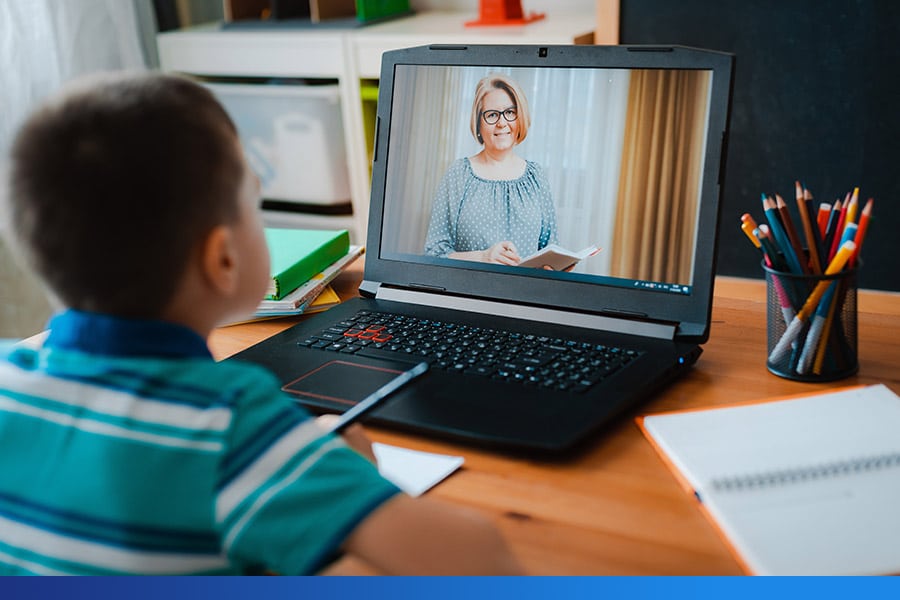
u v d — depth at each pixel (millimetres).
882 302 1094
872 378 906
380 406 875
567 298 1038
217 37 2584
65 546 603
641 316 998
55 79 2383
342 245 1312
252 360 1000
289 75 2521
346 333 1053
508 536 703
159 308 640
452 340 1011
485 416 844
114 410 613
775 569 629
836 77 1957
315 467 586
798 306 888
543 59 1041
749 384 917
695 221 967
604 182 1014
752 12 1985
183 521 581
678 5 2043
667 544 683
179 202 611
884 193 1988
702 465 753
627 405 857
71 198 604
